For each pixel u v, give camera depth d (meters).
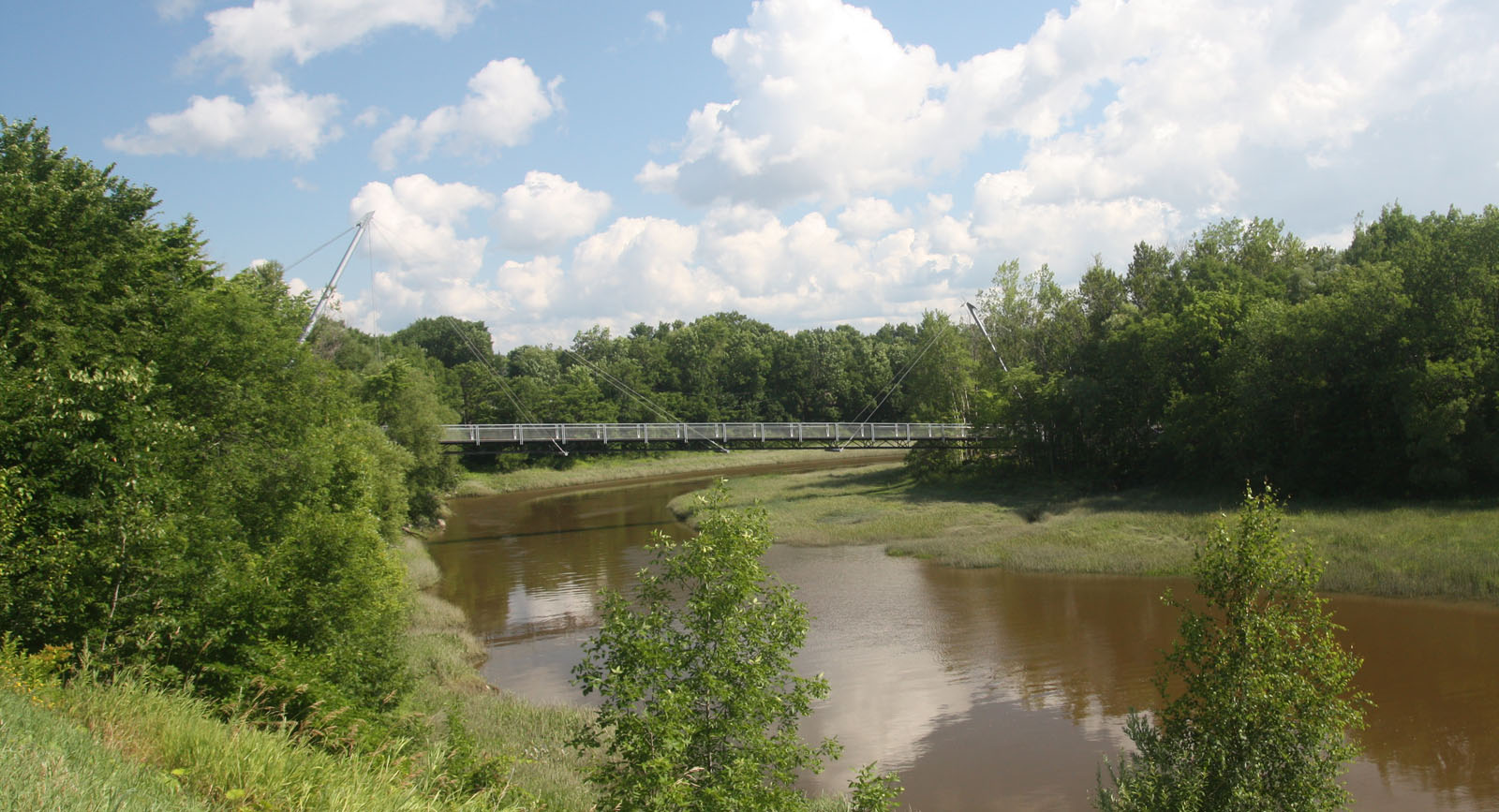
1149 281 66.06
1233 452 43.59
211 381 19.88
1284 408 41.41
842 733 17.39
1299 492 41.00
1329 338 39.97
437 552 42.00
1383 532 30.72
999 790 14.78
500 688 20.67
